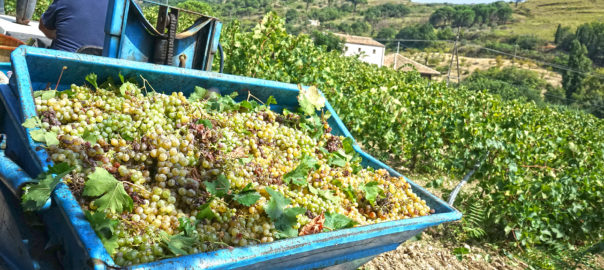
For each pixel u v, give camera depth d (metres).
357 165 4.20
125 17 4.00
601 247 7.23
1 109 3.12
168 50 4.33
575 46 107.56
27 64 2.97
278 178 3.34
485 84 88.06
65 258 2.10
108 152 2.75
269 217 2.87
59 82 3.20
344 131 4.59
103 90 3.19
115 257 2.12
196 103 3.56
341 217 3.25
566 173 9.16
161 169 2.73
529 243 7.75
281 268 2.74
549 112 26.20
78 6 5.13
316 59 11.73
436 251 6.59
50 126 2.74
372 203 3.68
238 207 2.93
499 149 8.85
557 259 7.45
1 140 2.96
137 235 2.28
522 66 141.38
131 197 2.49
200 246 2.40
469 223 7.74
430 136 11.71
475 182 11.10
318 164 3.69
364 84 19.42
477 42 197.00
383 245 3.54
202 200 2.73
